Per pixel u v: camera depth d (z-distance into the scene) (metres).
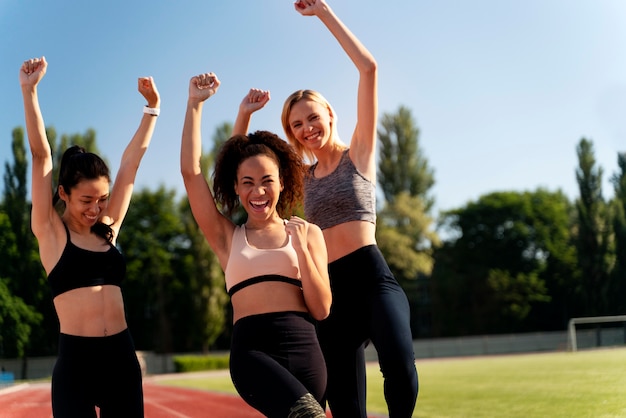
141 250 42.16
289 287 2.92
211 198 3.17
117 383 3.19
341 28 3.62
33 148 3.24
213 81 3.28
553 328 45.16
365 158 3.73
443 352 37.25
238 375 2.77
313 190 3.79
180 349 42.16
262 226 3.09
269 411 2.64
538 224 46.25
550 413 7.03
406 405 3.29
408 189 47.19
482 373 16.00
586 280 40.78
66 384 3.09
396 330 3.30
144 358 34.31
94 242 3.30
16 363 32.91
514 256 46.84
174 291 42.12
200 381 22.61
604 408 7.22
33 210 3.23
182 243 42.75
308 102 3.73
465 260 47.69
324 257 3.02
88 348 3.13
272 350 2.81
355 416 3.59
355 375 3.61
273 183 3.04
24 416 10.51
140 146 3.62
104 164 3.26
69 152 3.37
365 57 3.60
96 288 3.21
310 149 3.81
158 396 14.88
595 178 40.72
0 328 32.75
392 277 3.59
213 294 37.12
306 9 3.64
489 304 45.16
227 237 3.13
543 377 13.02
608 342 36.47
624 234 40.75
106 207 3.40
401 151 47.50
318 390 2.86
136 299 41.91
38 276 34.12
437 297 46.88
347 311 3.57
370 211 3.69
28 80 3.25
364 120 3.68
